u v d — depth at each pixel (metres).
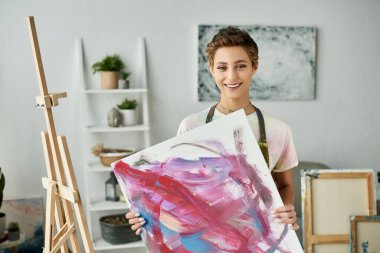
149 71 3.57
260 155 1.65
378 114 3.84
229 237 1.66
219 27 3.56
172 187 1.68
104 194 3.60
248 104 1.72
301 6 3.65
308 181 2.78
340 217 2.79
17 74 3.45
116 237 3.31
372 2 3.73
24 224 3.51
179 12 3.54
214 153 1.67
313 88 3.71
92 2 3.47
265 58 3.63
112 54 3.51
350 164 3.85
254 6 3.60
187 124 1.77
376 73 3.80
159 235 1.67
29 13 3.42
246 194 1.66
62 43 3.47
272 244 1.65
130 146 3.61
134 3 3.50
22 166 3.52
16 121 3.48
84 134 3.49
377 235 2.70
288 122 3.75
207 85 3.59
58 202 1.89
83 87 3.44
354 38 3.74
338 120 3.80
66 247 1.90
